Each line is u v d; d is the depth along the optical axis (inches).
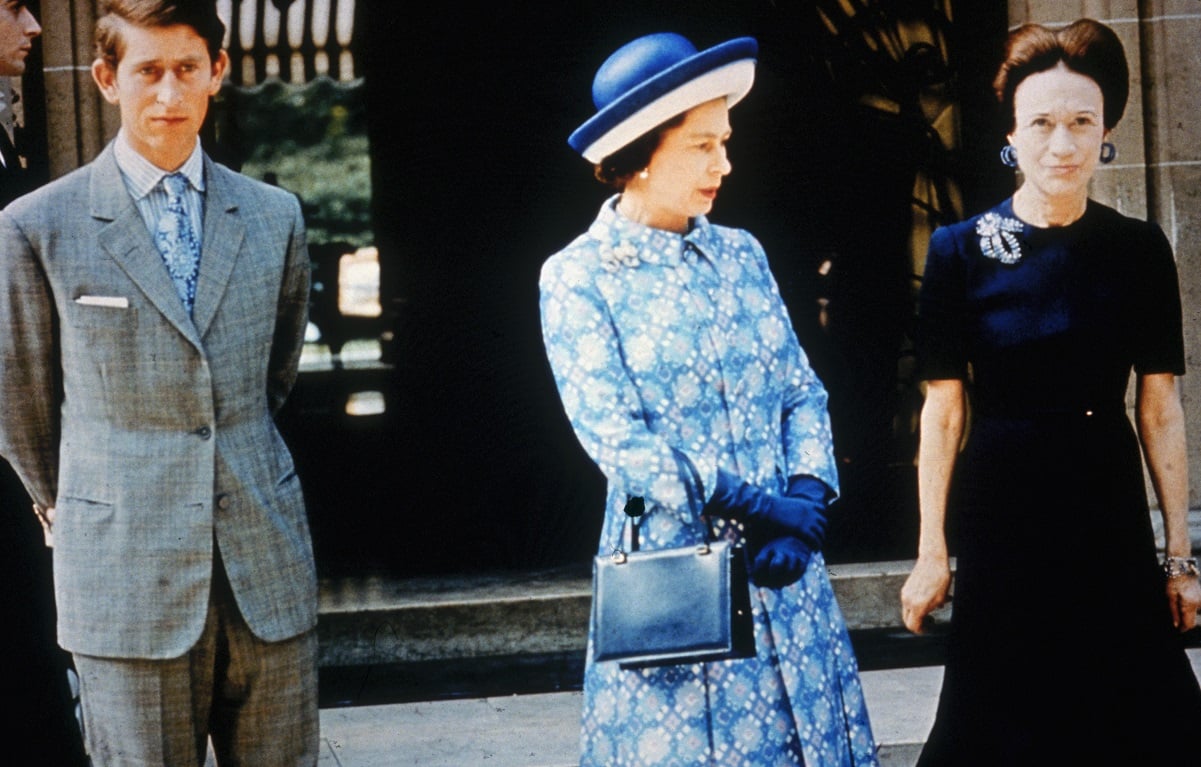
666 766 123.4
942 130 272.8
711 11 312.3
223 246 130.8
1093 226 141.7
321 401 461.1
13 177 150.8
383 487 328.8
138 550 127.4
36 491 134.6
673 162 125.3
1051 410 140.6
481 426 331.9
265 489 131.6
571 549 280.4
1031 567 140.4
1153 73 242.1
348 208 559.2
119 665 127.7
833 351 281.4
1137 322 140.9
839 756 126.1
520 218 349.7
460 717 209.0
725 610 118.6
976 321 142.9
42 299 128.3
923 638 240.2
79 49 222.2
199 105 129.0
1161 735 139.6
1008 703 141.8
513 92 350.9
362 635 240.4
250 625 129.4
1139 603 140.0
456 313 343.3
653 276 127.0
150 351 127.5
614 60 127.5
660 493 121.0
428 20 352.5
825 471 128.7
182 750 130.3
